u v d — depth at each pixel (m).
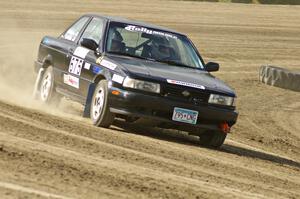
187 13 84.06
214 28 76.06
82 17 28.66
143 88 23.52
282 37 77.62
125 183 15.82
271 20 87.88
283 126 37.44
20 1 75.12
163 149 21.64
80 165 16.80
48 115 24.89
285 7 103.00
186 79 24.38
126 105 23.50
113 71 24.17
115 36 26.09
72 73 26.86
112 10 78.38
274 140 31.86
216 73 54.12
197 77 25.03
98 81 25.11
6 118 21.88
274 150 28.58
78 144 19.66
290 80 50.94
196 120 23.98
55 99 28.55
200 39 68.69
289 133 35.44
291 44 74.75
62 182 14.95
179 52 26.58
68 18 69.25
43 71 29.42
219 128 24.42
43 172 15.49
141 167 18.00
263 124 36.97
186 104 23.81
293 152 29.28
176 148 22.41
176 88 23.77
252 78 54.25
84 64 26.05
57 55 28.39
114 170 16.94
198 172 18.88
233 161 22.08
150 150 20.98
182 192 15.94
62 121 23.86
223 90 24.58
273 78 51.75
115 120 26.83
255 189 18.03
